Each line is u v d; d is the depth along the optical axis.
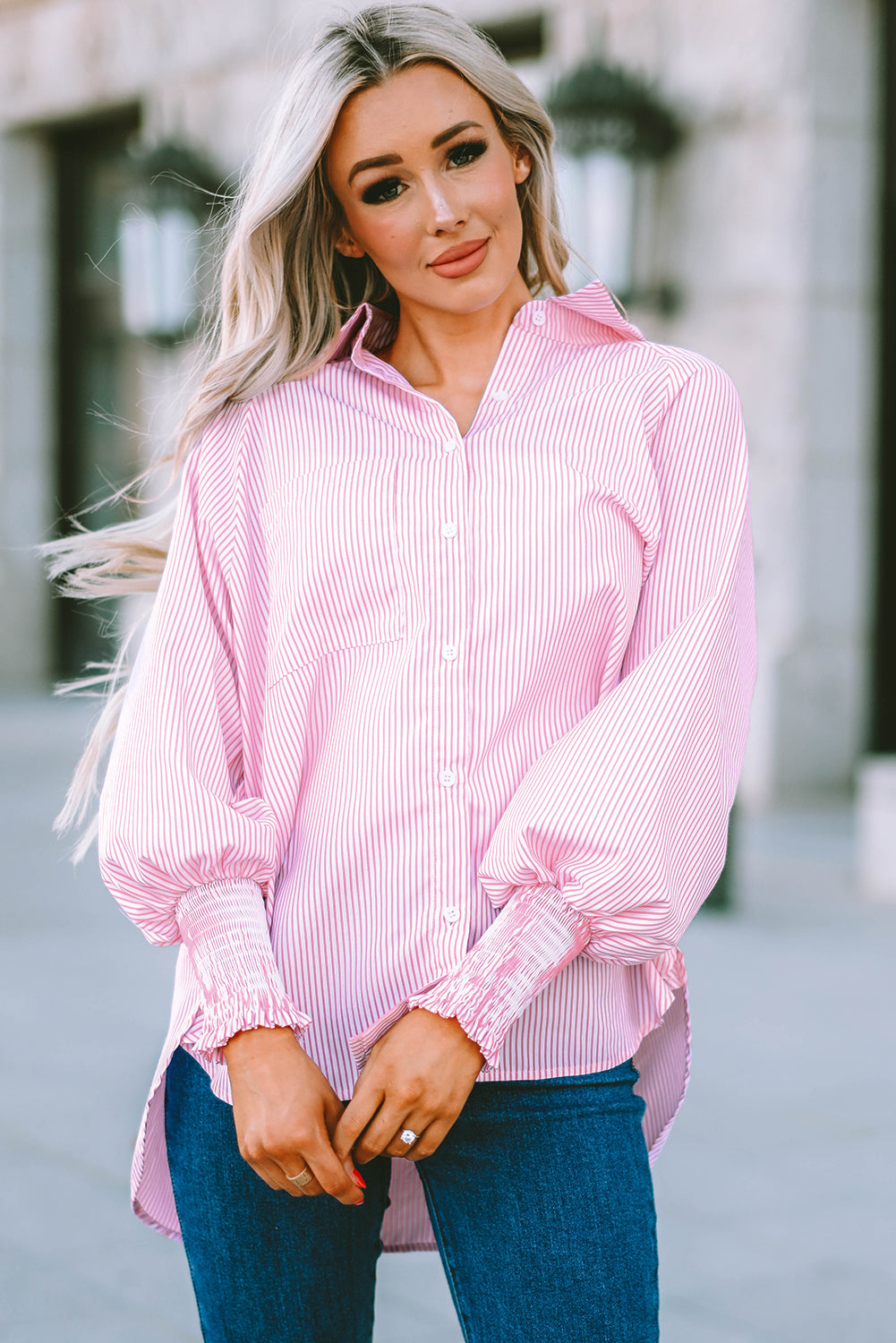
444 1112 1.45
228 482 1.75
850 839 8.23
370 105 1.66
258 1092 1.47
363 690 1.65
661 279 9.32
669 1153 3.86
